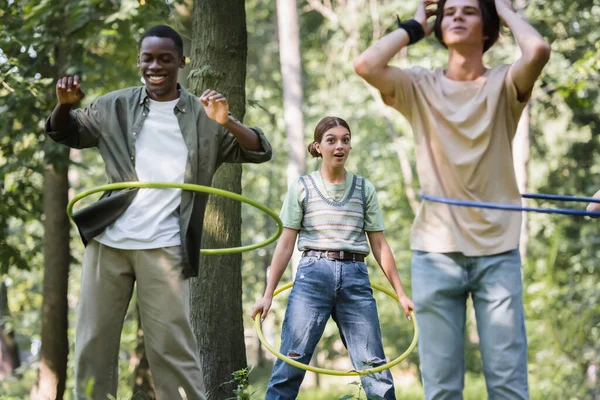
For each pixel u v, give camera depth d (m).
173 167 4.89
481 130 4.42
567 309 16.45
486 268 4.40
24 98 11.26
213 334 6.88
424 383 4.48
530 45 4.32
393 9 23.05
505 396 4.36
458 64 4.53
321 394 16.28
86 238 4.82
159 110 4.95
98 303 4.84
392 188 24.95
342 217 5.79
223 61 6.93
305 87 27.25
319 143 5.91
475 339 22.17
